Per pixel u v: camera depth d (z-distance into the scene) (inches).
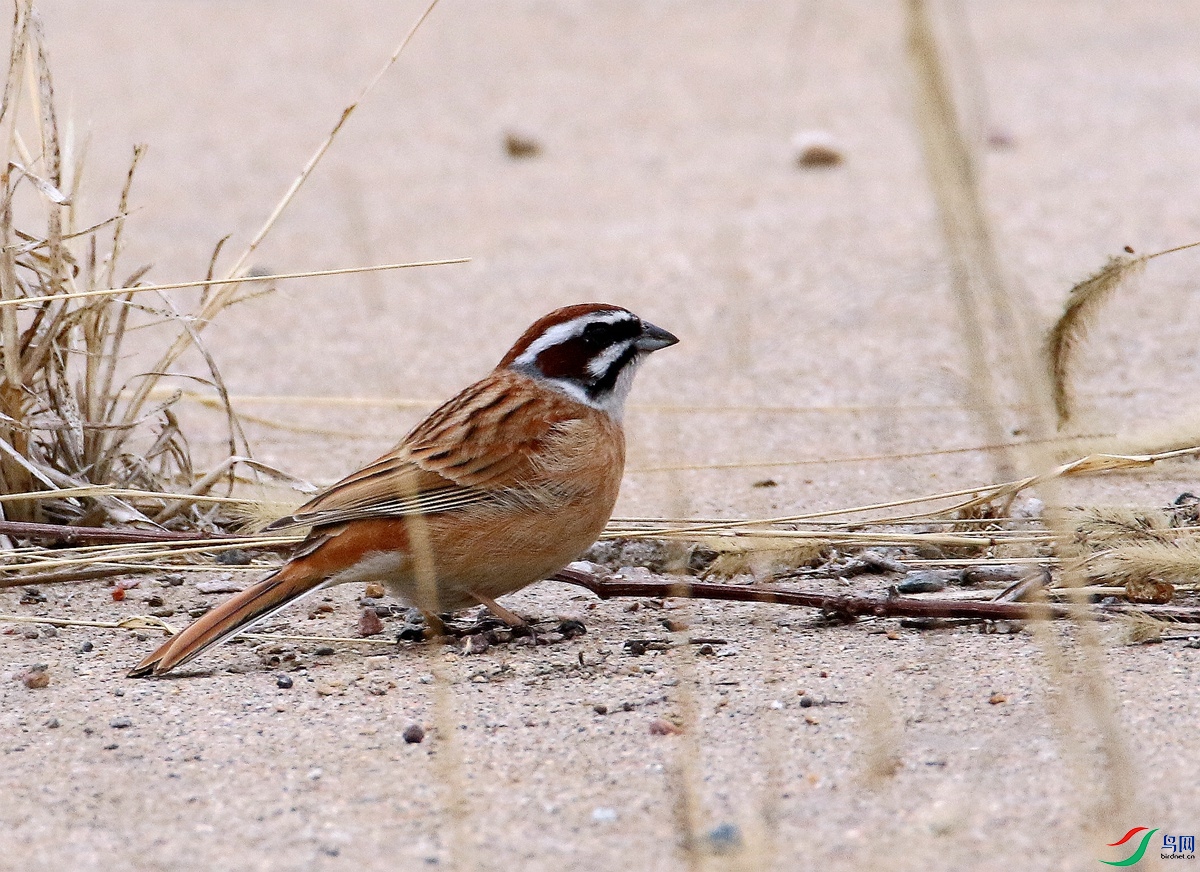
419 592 379.2
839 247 772.6
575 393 388.5
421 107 1101.1
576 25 1323.8
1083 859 251.1
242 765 302.5
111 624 380.5
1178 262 734.5
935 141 239.1
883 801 275.4
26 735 319.6
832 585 419.5
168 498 435.8
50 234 440.1
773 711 320.5
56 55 1230.9
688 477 515.5
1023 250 748.0
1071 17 1306.6
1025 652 349.1
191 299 723.4
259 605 359.6
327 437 574.9
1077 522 389.4
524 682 348.5
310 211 878.4
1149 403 560.7
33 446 449.4
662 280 745.6
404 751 307.7
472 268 781.3
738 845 259.8
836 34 1235.2
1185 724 299.4
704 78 1147.3
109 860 263.4
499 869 257.1
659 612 404.8
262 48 1257.4
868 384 603.5
